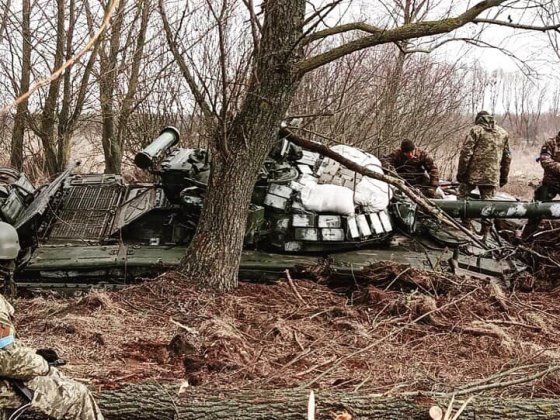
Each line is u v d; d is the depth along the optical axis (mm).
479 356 6816
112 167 14453
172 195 9055
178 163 9133
